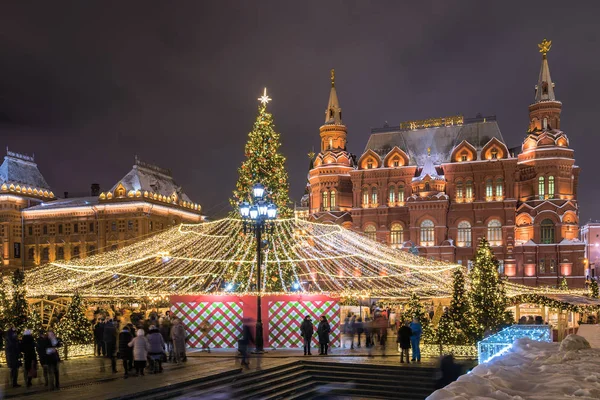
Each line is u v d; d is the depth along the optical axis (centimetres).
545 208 9475
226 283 4781
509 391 910
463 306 3262
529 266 9381
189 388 2309
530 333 2091
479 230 9725
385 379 2766
